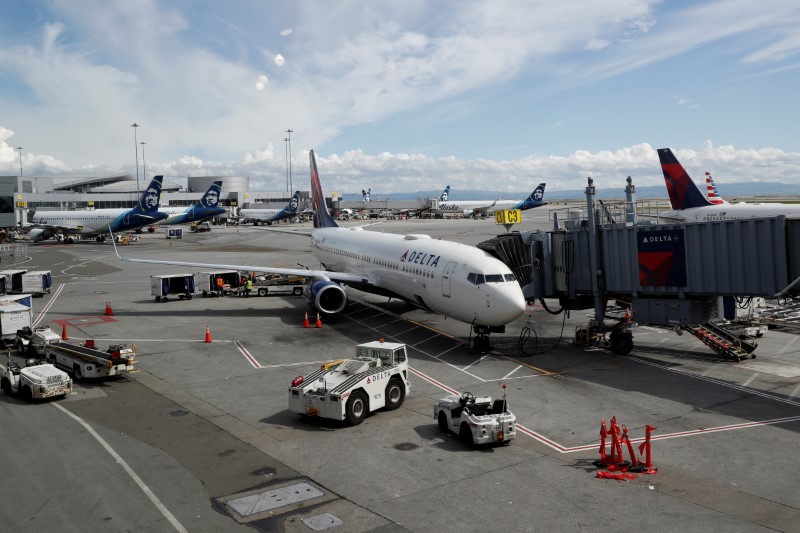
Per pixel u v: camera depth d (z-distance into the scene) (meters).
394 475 17.25
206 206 137.00
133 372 28.34
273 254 93.88
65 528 14.26
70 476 17.25
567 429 21.08
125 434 20.72
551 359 31.52
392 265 40.12
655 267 31.33
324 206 65.69
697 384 26.50
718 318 31.55
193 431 21.03
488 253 35.25
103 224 116.31
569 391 25.70
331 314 40.62
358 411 21.80
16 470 17.69
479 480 16.86
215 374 28.89
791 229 26.34
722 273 28.83
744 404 23.64
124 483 16.77
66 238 117.25
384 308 47.59
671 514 14.77
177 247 108.81
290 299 53.22
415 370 29.45
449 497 15.80
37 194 184.62
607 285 34.03
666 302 31.41
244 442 19.95
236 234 148.50
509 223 87.44
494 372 28.98
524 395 25.16
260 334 38.28
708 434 20.39
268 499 15.77
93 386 26.80
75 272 73.19
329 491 16.25
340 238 54.16
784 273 26.53
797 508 14.99
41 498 15.87
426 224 161.62
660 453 18.78
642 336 37.06
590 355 32.34
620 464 17.81
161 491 16.27
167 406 23.94
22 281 53.53
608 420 22.00
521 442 19.89
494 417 19.36
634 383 26.83
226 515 14.90
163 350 33.94
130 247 109.38
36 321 42.72
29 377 24.34
